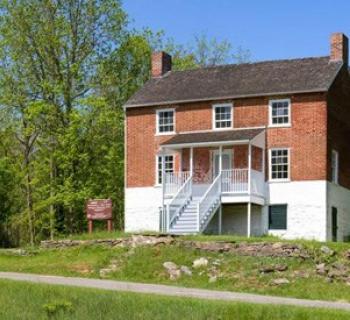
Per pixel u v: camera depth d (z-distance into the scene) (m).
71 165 54.34
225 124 45.66
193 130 46.34
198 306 22.34
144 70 61.16
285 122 44.16
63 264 35.12
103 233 40.28
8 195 62.47
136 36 60.09
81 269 34.06
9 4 54.12
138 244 36.06
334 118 44.72
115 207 59.94
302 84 44.06
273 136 44.25
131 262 33.78
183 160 46.19
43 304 23.09
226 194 43.22
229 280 31.14
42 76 55.06
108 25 56.03
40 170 55.00
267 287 30.02
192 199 43.56
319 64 46.12
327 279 30.52
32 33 54.28
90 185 54.88
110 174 56.19
